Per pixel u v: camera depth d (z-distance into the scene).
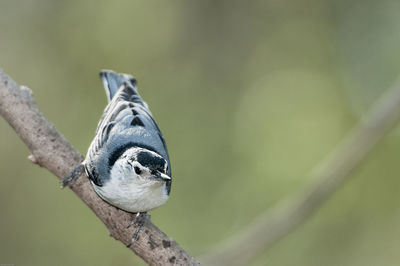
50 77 14.80
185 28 15.38
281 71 15.15
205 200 13.17
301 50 15.41
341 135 13.65
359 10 15.31
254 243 9.61
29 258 13.21
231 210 12.94
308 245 12.81
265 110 14.43
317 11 15.62
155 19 15.23
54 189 13.82
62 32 15.09
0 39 15.09
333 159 10.00
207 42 15.47
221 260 9.45
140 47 15.06
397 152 12.75
